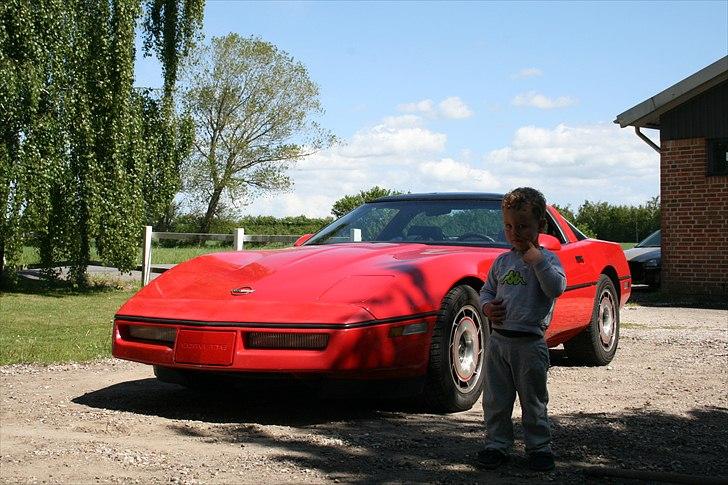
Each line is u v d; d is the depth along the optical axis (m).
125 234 16.84
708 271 14.55
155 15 18.70
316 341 4.31
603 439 4.00
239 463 3.47
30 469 3.34
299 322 4.32
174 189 19.19
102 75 16.44
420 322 4.57
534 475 3.34
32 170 15.41
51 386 5.69
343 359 4.29
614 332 7.09
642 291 16.42
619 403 5.11
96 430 4.16
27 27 15.15
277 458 3.56
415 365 4.55
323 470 3.37
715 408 4.94
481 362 5.07
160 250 30.17
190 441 3.91
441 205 6.11
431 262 4.89
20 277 18.89
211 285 4.86
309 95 49.97
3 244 15.91
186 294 4.82
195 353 4.47
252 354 4.36
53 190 16.11
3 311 12.27
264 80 49.19
